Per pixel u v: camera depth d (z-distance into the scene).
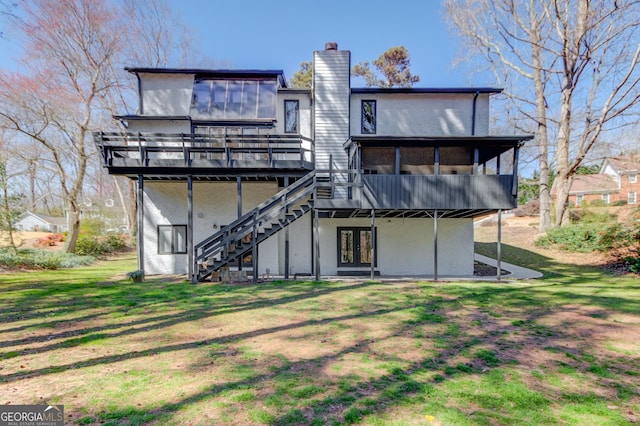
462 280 11.73
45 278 12.05
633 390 3.86
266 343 5.32
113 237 24.11
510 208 11.17
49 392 3.66
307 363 4.51
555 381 4.05
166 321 6.55
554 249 18.52
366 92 13.90
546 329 6.11
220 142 13.14
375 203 11.16
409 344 5.29
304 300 8.48
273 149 11.92
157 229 13.71
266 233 11.51
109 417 3.16
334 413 3.25
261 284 10.88
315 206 11.27
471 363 4.57
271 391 3.69
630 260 13.60
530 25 19.95
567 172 19.06
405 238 13.79
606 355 4.90
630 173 31.30
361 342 5.38
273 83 14.05
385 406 3.40
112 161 11.43
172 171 11.80
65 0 17.47
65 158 21.88
